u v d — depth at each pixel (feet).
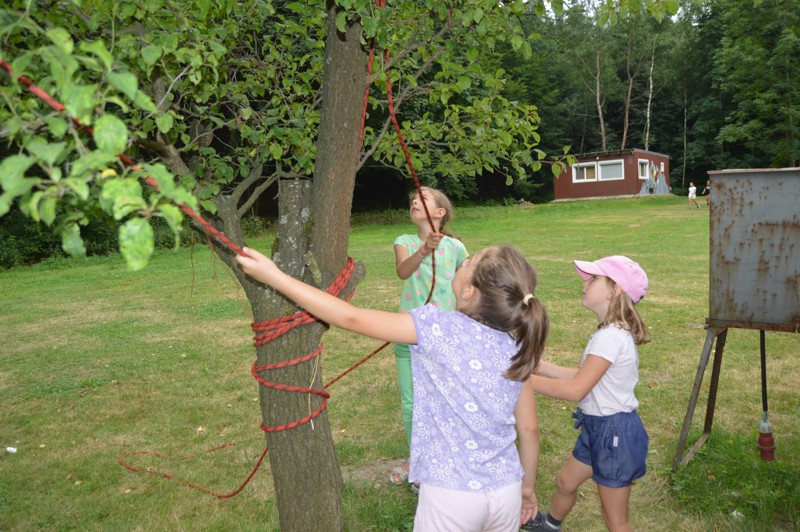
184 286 37.40
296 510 8.05
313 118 11.56
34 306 32.99
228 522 10.82
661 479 11.75
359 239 63.77
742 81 115.03
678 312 26.03
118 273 45.19
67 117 3.63
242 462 13.35
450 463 5.84
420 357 6.08
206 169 9.77
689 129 164.76
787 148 108.17
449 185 105.29
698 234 55.88
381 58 8.25
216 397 17.62
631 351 8.10
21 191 2.99
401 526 10.39
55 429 15.48
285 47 12.73
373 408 16.08
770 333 21.94
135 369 20.44
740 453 12.07
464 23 8.02
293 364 7.70
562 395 7.79
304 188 7.74
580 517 10.77
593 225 69.31
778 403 15.39
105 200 3.48
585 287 8.46
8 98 3.70
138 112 7.07
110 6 6.03
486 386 5.92
